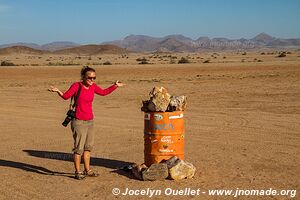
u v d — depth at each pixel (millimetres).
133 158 10758
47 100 25000
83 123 8930
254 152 11109
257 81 33281
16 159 10875
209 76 40875
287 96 23734
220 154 10914
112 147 12047
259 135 13406
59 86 33656
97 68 60531
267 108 19562
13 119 17703
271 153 10992
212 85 31297
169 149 9047
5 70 56094
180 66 63688
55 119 17672
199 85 31656
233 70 50281
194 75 43500
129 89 29797
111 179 8914
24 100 25141
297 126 14883
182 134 9180
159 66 65250
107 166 10047
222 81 34406
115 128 15078
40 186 8500
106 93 9211
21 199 7719
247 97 23875
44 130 15102
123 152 11422
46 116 18562
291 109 19047
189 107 20516
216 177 8891
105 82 35875
